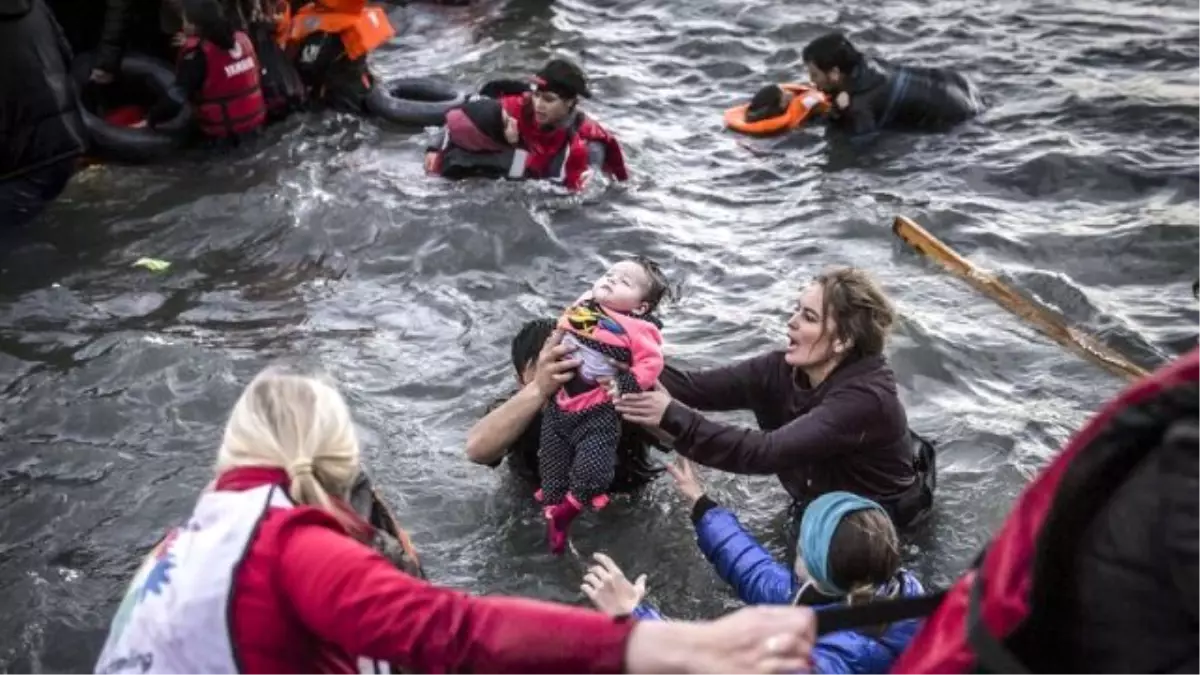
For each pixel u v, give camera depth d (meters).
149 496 4.75
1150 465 1.69
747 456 4.05
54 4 8.41
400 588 2.02
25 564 4.39
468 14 10.76
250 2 8.12
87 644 4.05
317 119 8.40
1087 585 1.71
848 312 4.11
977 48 9.85
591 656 1.92
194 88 7.75
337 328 5.97
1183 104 8.65
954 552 4.43
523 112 7.33
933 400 5.39
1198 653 1.64
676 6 10.91
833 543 3.41
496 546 4.48
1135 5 10.79
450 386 5.47
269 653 2.10
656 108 8.86
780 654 1.85
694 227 7.06
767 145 8.23
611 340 4.17
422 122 8.36
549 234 6.84
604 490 4.25
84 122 7.28
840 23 10.41
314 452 2.30
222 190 7.39
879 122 8.29
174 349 5.62
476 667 1.96
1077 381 5.54
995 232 6.98
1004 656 1.77
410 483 4.80
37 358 5.65
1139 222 7.07
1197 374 1.69
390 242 6.78
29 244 6.76
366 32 8.42
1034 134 8.27
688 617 4.19
